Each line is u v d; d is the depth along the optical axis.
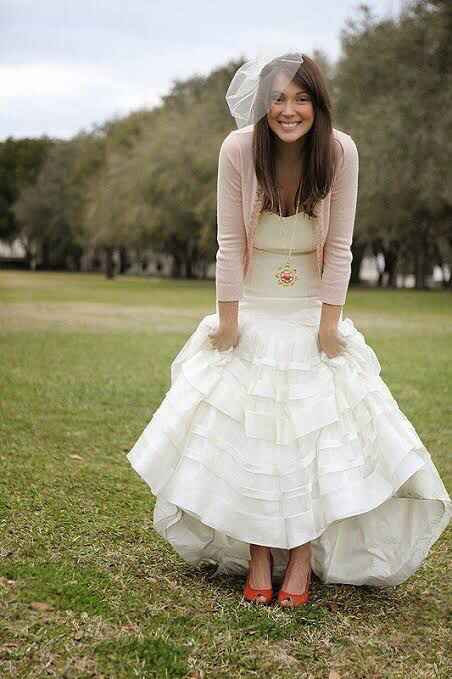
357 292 30.30
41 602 2.78
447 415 6.28
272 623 2.68
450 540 3.61
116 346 10.85
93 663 2.38
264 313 2.96
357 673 2.41
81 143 56.84
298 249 2.91
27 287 32.78
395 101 22.45
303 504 2.72
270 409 2.80
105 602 2.80
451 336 12.91
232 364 2.90
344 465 2.75
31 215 62.06
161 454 2.83
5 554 3.21
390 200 24.95
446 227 29.08
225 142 2.82
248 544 3.01
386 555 2.92
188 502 2.74
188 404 2.86
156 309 19.70
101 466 4.67
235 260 2.86
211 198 32.28
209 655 2.46
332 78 24.34
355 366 2.93
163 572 3.14
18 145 70.50
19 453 4.89
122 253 63.72
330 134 2.74
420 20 22.98
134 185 36.81
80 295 26.55
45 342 11.16
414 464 2.72
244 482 2.74
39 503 3.90
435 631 2.72
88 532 3.52
